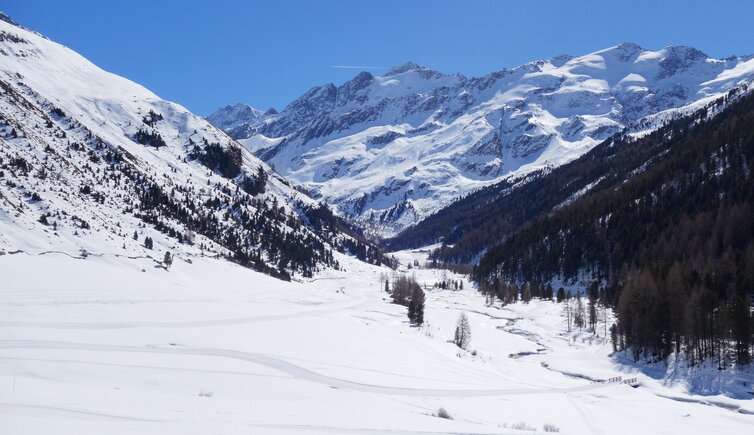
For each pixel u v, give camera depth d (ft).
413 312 488.44
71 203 556.92
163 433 91.97
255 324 356.59
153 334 276.00
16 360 182.60
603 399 273.75
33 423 93.45
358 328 401.49
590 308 450.71
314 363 253.65
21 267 367.25
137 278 460.96
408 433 113.50
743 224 515.09
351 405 169.58
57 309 301.02
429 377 260.83
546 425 179.01
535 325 490.08
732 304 304.71
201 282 556.92
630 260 604.90
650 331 339.36
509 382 290.97
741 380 289.33
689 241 552.00
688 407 264.93
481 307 614.34
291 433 101.81
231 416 118.01
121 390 155.74
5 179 505.25
